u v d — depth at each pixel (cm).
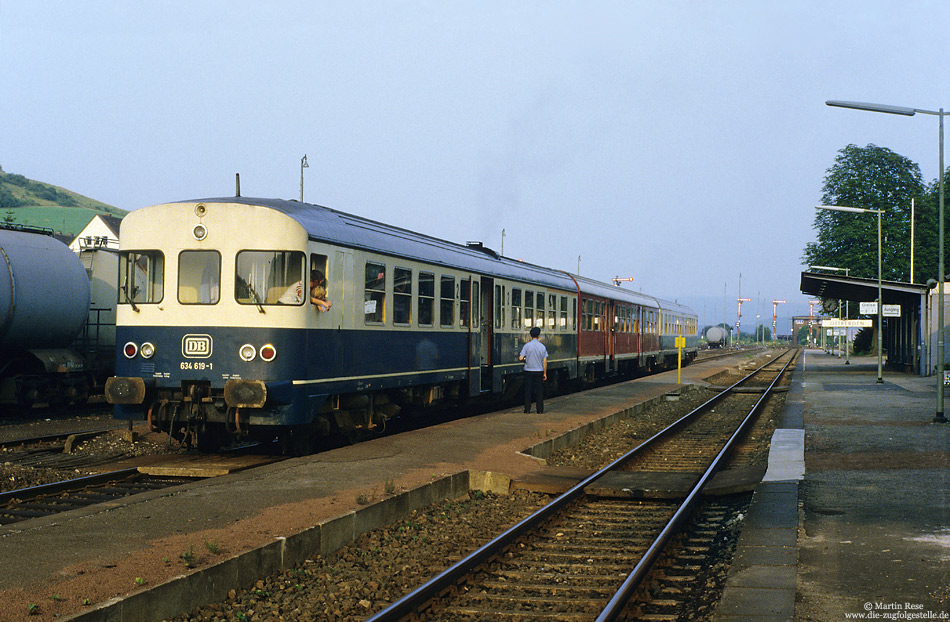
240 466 1162
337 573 717
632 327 3488
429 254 1596
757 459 1416
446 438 1410
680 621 617
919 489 1002
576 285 2656
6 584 568
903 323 4238
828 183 6425
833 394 2647
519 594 684
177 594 587
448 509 982
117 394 1202
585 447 1547
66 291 1911
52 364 1919
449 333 1691
